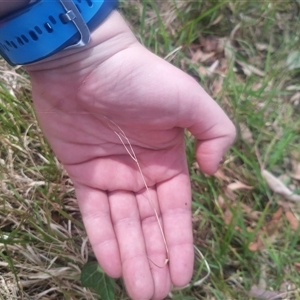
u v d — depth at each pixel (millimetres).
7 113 292
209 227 298
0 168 282
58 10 191
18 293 265
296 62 360
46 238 263
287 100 354
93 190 240
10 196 276
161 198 244
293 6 387
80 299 267
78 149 240
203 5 375
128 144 236
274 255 286
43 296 265
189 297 274
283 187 312
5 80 318
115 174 240
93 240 235
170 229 239
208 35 375
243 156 309
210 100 226
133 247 232
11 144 287
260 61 370
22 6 191
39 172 287
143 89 216
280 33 379
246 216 307
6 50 207
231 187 312
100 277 254
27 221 271
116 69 214
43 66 217
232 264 292
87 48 210
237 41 376
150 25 366
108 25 209
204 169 249
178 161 245
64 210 287
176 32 365
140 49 219
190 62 353
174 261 233
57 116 234
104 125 231
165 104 219
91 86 221
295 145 329
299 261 293
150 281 227
